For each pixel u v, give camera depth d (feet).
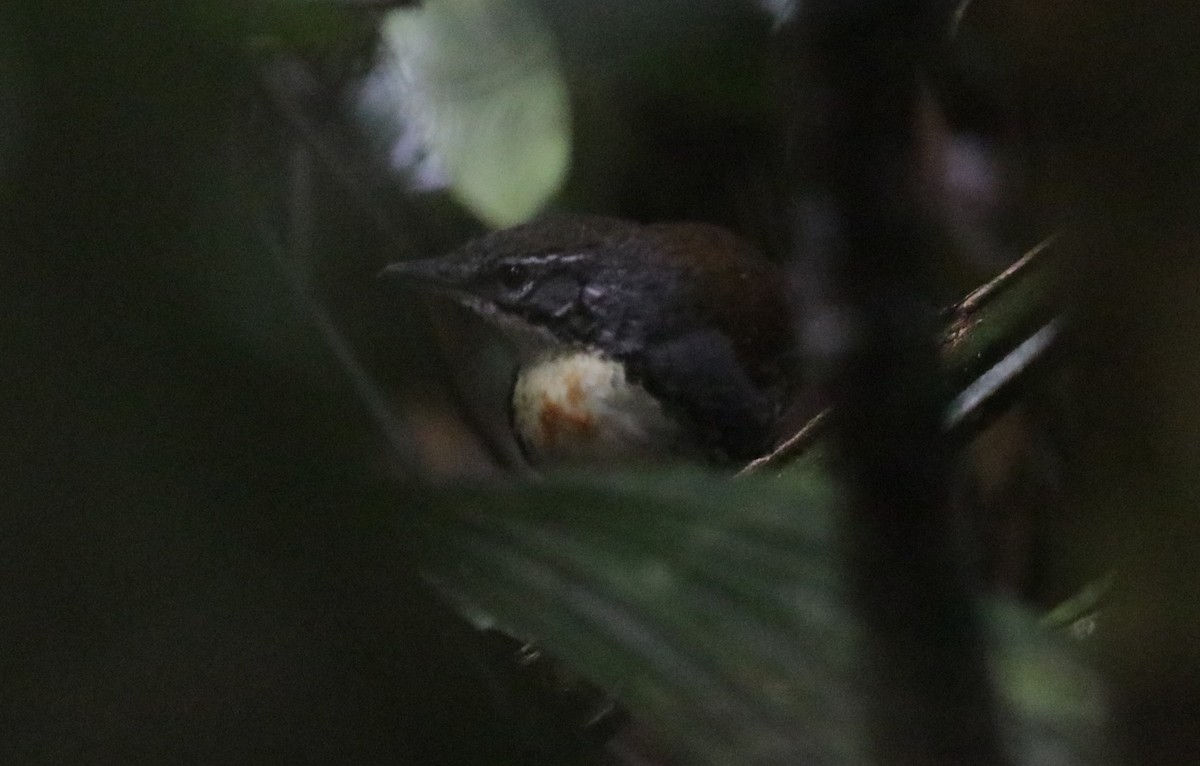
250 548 3.02
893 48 2.51
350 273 11.71
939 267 8.64
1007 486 9.77
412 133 10.49
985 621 2.90
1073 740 3.24
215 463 2.97
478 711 3.40
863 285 2.57
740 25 3.44
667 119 9.57
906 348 2.58
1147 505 3.03
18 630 2.94
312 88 10.37
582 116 9.34
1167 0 2.79
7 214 2.84
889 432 2.61
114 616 2.97
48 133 2.83
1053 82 2.99
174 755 2.98
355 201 11.32
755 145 10.91
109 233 2.86
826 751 3.28
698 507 3.51
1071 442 3.66
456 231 13.01
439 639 3.37
